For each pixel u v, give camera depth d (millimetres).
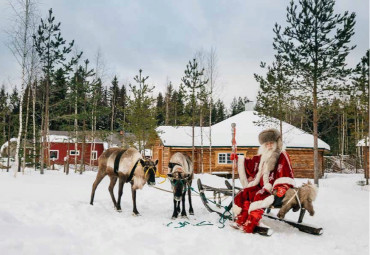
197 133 27375
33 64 19422
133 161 7398
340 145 45656
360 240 5441
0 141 33188
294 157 25188
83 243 4621
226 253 4500
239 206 5969
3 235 4461
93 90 26875
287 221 6176
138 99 21500
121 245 4555
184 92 23703
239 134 26750
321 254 4633
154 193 11203
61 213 6523
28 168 26766
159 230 5703
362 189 16344
